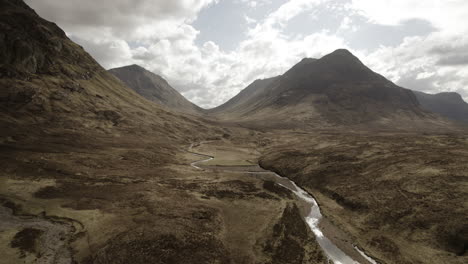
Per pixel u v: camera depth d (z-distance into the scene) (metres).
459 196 42.97
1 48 113.12
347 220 47.31
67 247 33.66
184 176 73.19
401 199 47.44
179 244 34.31
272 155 106.00
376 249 37.69
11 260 30.11
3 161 59.94
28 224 38.62
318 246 38.56
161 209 45.28
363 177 61.38
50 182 54.50
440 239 36.41
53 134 90.19
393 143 88.06
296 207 53.38
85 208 44.44
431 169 54.84
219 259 32.75
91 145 91.56
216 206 49.97
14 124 85.00
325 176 69.19
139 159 87.19
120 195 51.41
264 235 39.72
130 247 32.81
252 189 63.19
